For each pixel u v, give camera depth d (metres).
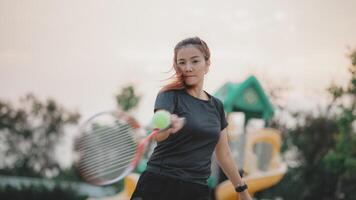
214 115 4.14
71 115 33.69
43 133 34.44
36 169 34.09
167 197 3.99
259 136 13.28
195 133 3.98
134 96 28.73
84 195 23.22
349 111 19.11
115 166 4.86
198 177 4.04
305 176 24.77
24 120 34.41
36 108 34.19
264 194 24.31
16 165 33.94
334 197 23.78
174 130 3.75
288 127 26.28
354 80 17.62
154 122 3.75
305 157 25.39
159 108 3.97
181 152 4.00
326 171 24.23
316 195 24.16
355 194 22.84
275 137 13.38
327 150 25.20
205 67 4.16
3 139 34.34
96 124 5.00
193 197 4.02
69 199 23.08
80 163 4.85
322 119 25.58
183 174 4.00
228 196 12.33
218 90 14.55
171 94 4.04
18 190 22.81
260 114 14.57
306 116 26.06
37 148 34.34
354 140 20.03
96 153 4.89
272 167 13.33
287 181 24.77
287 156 25.88
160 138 3.83
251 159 13.16
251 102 14.17
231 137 13.35
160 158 4.04
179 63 4.09
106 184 4.82
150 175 4.03
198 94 4.15
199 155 4.04
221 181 12.59
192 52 4.07
